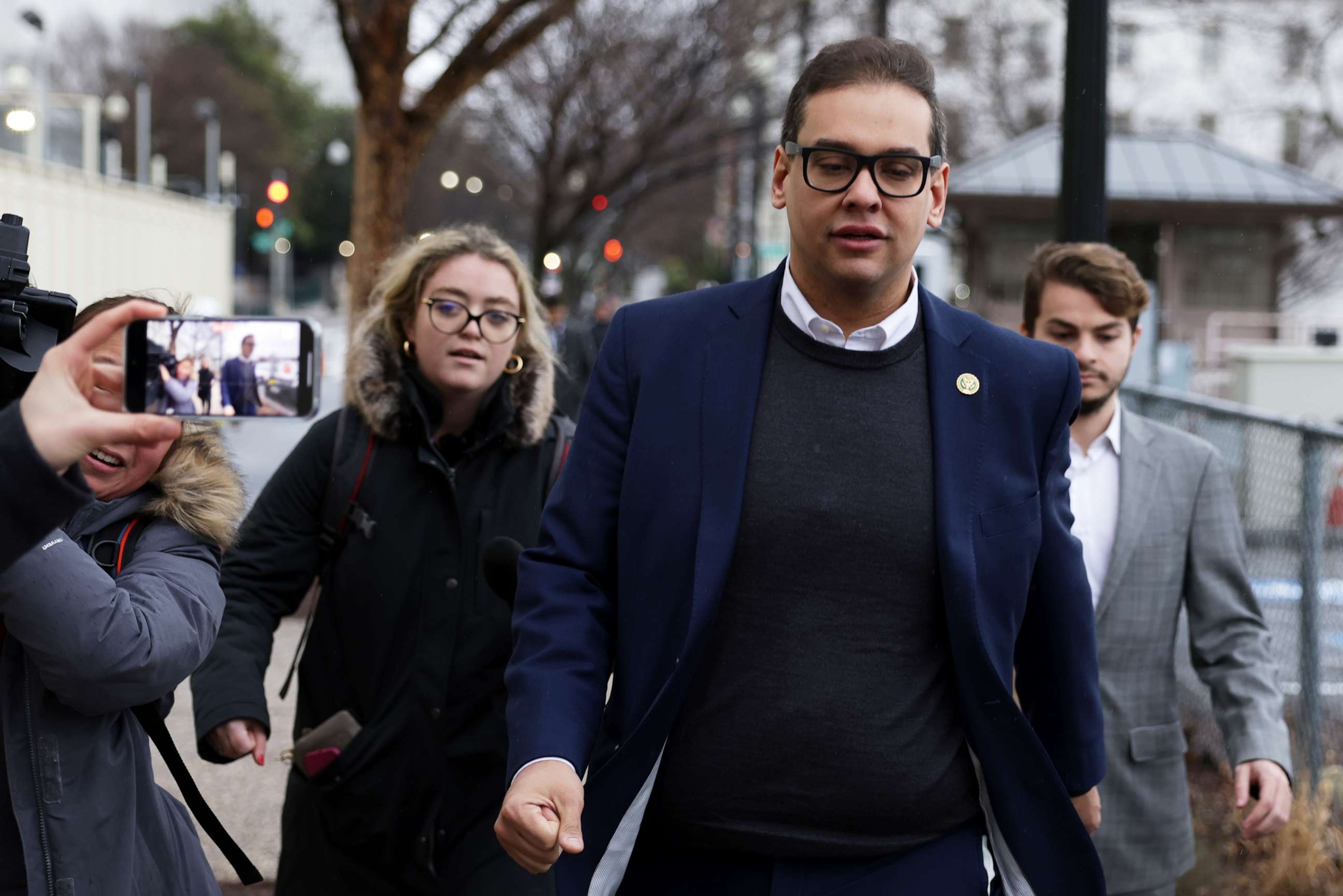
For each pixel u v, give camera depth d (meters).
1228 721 3.29
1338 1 22.25
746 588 2.33
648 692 2.35
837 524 2.32
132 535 2.30
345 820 3.11
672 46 21.72
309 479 3.26
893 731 2.31
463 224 3.41
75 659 2.02
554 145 23.38
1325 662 5.82
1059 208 4.95
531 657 2.37
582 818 2.31
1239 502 6.48
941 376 2.41
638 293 70.25
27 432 1.57
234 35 76.12
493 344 3.23
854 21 20.55
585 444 2.50
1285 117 35.44
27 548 1.62
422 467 3.21
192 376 1.75
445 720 3.12
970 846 2.42
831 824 2.33
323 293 79.75
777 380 2.41
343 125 79.62
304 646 3.30
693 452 2.38
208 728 3.07
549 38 21.47
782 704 2.30
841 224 2.32
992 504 2.37
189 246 20.50
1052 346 2.50
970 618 2.30
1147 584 3.30
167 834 2.33
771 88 23.25
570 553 2.46
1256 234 18.58
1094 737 2.52
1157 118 42.09
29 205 13.77
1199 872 4.71
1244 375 15.28
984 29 29.64
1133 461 3.36
